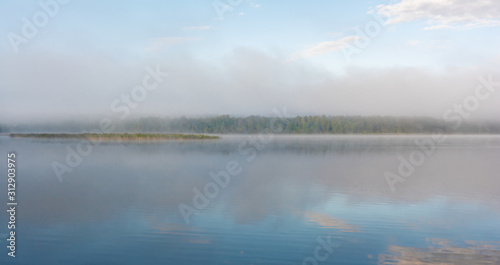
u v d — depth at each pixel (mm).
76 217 18438
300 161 47281
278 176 33844
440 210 20047
